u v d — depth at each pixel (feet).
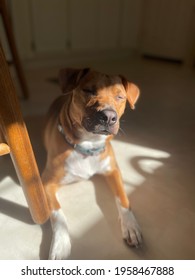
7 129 2.79
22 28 12.12
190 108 8.14
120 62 14.98
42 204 3.44
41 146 5.59
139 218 3.93
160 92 9.55
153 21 15.56
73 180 4.37
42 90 9.34
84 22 13.82
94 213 3.99
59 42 13.53
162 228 3.78
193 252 3.45
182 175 4.95
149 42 16.29
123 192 4.07
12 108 2.70
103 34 14.84
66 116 4.02
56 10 12.70
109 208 4.10
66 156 4.02
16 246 3.41
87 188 4.51
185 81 11.16
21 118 2.84
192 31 14.06
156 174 4.94
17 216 3.86
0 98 2.60
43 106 7.84
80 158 4.06
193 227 3.82
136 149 5.75
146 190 4.52
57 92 9.18
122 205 3.93
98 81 3.79
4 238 3.51
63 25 13.25
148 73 12.41
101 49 15.21
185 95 9.34
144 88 9.93
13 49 7.38
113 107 3.55
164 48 15.74
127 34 15.81
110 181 4.32
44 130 5.23
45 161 5.09
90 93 3.70
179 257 3.37
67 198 4.25
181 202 4.29
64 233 3.48
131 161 5.30
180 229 3.78
